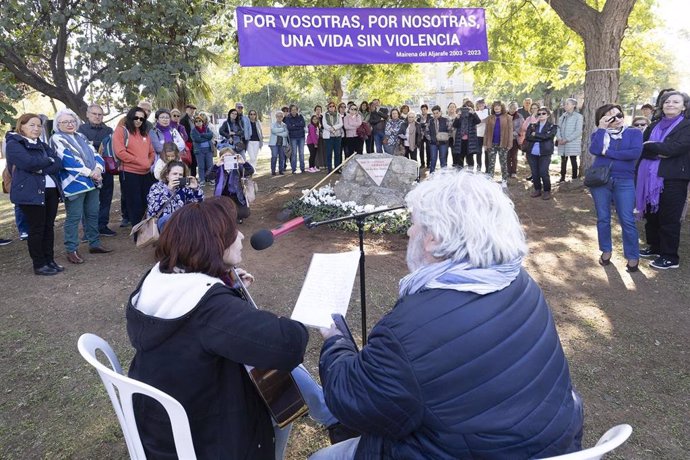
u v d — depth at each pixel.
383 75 15.45
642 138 4.59
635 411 2.79
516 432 1.14
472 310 1.17
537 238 6.21
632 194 4.72
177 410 1.37
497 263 1.26
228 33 8.93
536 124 8.56
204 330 1.42
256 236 1.93
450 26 7.23
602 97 8.57
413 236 1.36
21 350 3.44
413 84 23.59
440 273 1.25
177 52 7.66
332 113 11.64
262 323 1.44
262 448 1.62
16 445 2.52
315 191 7.82
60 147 4.92
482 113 11.55
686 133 4.44
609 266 5.06
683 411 2.79
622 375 3.14
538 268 5.10
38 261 4.85
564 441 1.21
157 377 1.47
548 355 1.23
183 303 1.44
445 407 1.14
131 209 6.18
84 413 2.76
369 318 3.90
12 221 8.05
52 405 2.84
